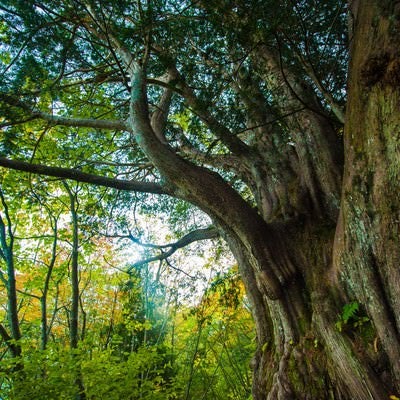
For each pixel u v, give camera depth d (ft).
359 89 11.75
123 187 19.63
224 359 45.27
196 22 16.70
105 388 22.06
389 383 11.97
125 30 16.85
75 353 22.39
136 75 17.85
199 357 40.68
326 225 17.87
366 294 12.88
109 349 24.93
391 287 12.03
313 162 19.93
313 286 15.98
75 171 18.74
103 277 43.73
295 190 19.98
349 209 13.00
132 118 17.04
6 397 20.66
